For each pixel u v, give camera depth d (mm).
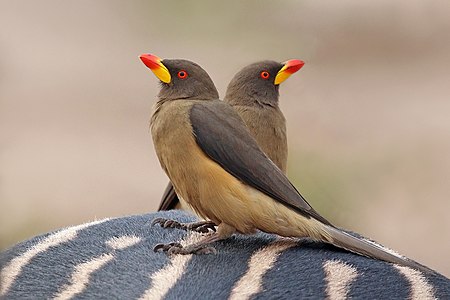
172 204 8375
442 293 5691
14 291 5906
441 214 13094
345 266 5805
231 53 17141
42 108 16234
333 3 19188
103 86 17047
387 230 12906
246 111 8109
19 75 17516
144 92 17016
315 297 5445
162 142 6605
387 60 18531
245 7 17203
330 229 6148
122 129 15883
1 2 18906
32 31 18984
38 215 13086
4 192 13492
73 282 5859
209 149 6406
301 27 17812
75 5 19016
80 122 16016
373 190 13203
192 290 5457
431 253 12656
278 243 6277
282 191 6277
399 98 16906
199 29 17406
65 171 14328
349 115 15656
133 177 14359
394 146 14430
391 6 19797
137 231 6566
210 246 6121
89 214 13312
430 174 13820
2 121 15898
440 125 15594
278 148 8211
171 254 6043
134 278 5711
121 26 18344
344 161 13391
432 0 20016
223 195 6340
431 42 19156
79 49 18344
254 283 5570
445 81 17797
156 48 17750
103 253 6172
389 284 5660
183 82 6859
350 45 18344
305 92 15945
